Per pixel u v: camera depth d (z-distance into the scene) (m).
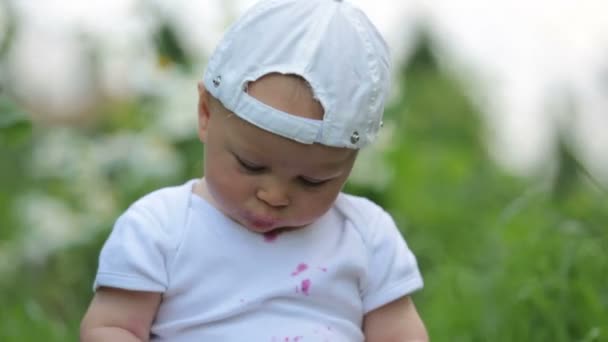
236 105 2.49
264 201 2.56
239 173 2.55
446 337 4.00
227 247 2.70
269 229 2.65
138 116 5.95
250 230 2.72
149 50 5.48
